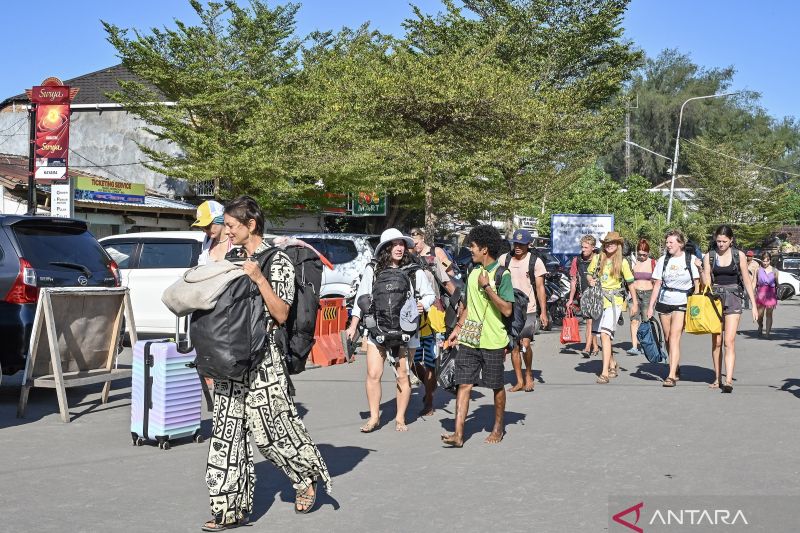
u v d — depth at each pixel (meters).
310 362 12.95
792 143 84.88
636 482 6.20
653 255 44.03
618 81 37.44
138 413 7.34
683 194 75.19
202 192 38.44
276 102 29.83
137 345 7.36
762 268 18.81
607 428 8.18
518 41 36.69
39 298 8.45
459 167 27.64
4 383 10.84
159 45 32.06
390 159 28.28
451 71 27.58
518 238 10.43
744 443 7.49
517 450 7.26
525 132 28.83
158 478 6.29
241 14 32.44
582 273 12.98
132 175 39.66
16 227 9.42
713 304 10.39
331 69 32.75
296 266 5.19
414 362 8.90
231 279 4.84
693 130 81.94
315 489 5.43
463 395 7.49
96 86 41.00
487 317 7.50
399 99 27.17
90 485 6.07
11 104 40.34
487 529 5.12
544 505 5.62
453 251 29.23
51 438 7.65
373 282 8.13
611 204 53.31
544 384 11.19
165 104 33.59
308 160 28.86
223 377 4.86
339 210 38.19
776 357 14.44
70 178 17.86
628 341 17.09
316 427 8.30
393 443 7.57
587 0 37.06
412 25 36.28
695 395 10.20
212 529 5.06
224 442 5.07
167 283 14.25
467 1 37.25
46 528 5.08
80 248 10.02
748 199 59.06
